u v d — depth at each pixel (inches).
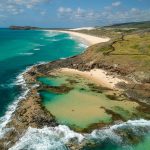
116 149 1514.5
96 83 2647.6
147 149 1529.3
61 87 2459.4
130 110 2003.0
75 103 2085.4
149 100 2185.0
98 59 3294.8
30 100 2084.2
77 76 2901.1
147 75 2635.3
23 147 1488.7
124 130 1708.9
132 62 2989.7
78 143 1549.0
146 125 1786.4
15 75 2987.2
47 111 1894.7
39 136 1600.6
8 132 1625.2
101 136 1628.9
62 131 1654.8
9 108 1988.2
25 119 1753.2
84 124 1748.3
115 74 2881.4
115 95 2309.3
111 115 1893.5
